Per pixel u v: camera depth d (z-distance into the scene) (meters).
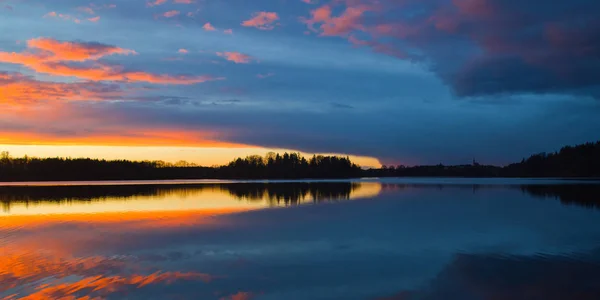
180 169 156.88
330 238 18.88
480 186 72.44
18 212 31.03
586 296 10.79
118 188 69.12
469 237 19.00
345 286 11.69
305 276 12.66
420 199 42.59
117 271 13.23
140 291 11.27
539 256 15.10
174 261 14.52
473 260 14.55
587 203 36.12
